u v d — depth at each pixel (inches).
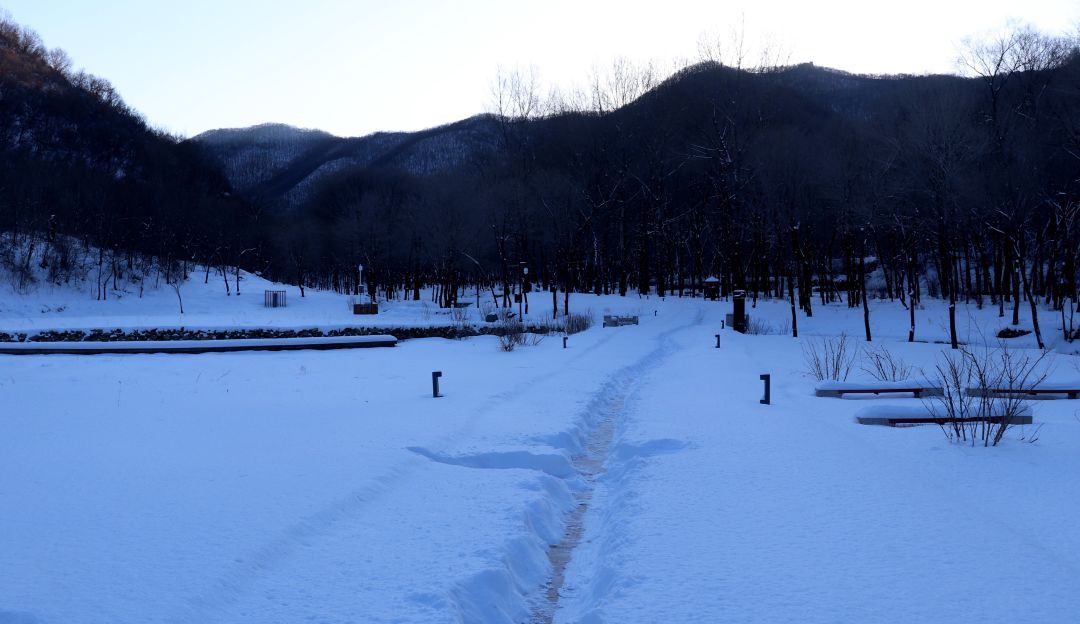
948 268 1861.5
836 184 1894.7
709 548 234.1
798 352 1040.2
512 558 239.1
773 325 1807.3
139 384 702.5
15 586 201.9
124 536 245.3
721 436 407.5
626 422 472.4
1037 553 221.6
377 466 344.2
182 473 333.4
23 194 2878.9
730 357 888.9
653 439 402.3
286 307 2519.7
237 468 342.6
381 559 228.5
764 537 243.1
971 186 1615.4
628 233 2790.4
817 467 335.0
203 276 3161.9
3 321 1363.2
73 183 3223.4
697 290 2785.4
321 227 3575.3
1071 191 1636.3
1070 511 263.3
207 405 554.6
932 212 1785.2
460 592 203.9
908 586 199.6
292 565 223.9
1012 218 1557.6
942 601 189.3
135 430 447.2
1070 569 208.7
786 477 318.3
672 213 2650.1
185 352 1091.9
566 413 497.0
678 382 670.5
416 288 2775.6
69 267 2605.8
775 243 2288.4
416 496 301.0
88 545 236.5
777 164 2075.5
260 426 457.7
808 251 2124.8
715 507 277.4
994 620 177.8
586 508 323.0
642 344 1127.0
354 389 647.1
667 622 183.2
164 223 3115.2
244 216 4023.1
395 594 201.3
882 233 2208.4
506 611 210.1
